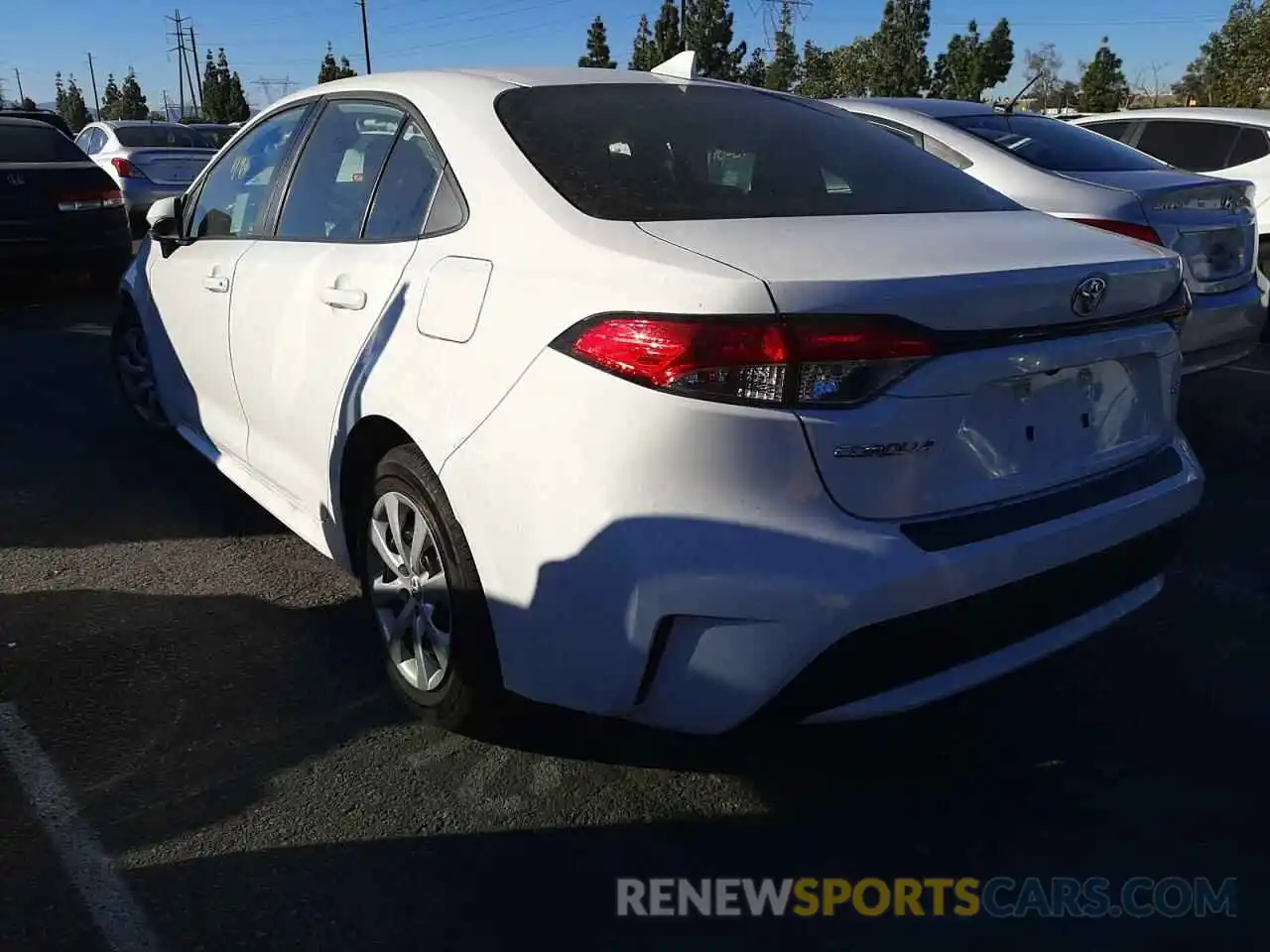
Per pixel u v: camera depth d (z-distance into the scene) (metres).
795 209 2.63
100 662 3.20
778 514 2.09
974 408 2.25
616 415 2.14
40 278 10.65
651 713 2.24
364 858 2.41
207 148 15.62
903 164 3.11
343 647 3.32
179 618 3.49
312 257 3.25
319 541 3.33
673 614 2.11
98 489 4.69
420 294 2.71
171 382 4.53
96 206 9.47
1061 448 2.46
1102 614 2.60
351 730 2.88
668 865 2.43
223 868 2.37
